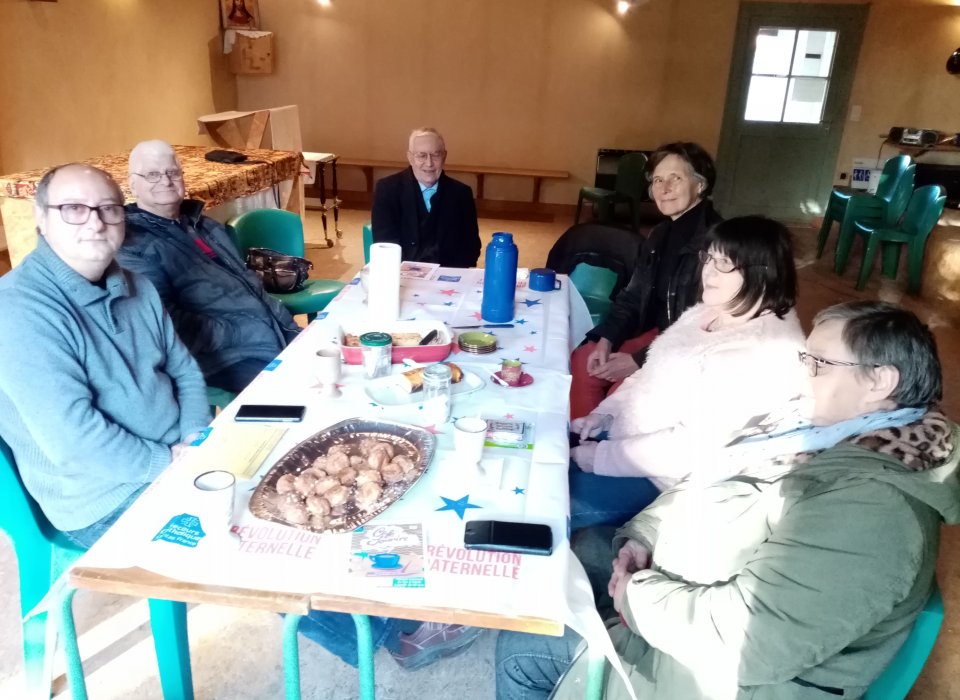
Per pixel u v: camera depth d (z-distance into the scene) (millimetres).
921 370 1017
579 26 7043
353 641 1356
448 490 1189
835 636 945
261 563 1002
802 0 6719
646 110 7242
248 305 2348
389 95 7434
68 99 5113
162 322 1702
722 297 1522
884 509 934
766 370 1430
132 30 5750
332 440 1300
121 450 1457
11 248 3322
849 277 5387
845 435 1063
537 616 945
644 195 6758
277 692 1624
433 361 1729
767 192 7391
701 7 6855
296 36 7297
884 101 6922
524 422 1444
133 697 1580
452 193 3383
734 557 1116
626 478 1658
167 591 960
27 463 1424
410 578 987
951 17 6559
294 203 4660
